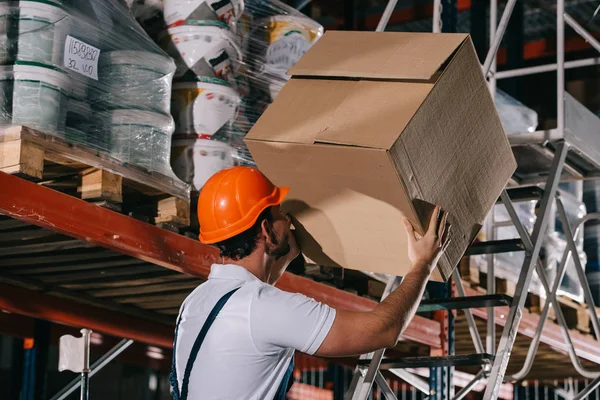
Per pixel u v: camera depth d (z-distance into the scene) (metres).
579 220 7.64
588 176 6.50
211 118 5.09
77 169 4.37
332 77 3.27
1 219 4.32
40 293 5.62
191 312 2.81
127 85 4.56
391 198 3.10
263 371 2.69
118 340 7.52
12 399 6.54
